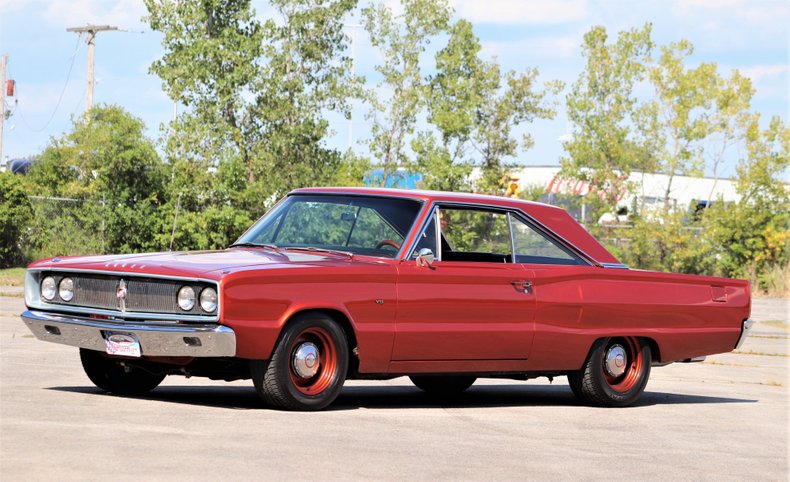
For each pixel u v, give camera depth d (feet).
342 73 119.34
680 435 25.94
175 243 117.70
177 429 21.35
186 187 115.65
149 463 17.71
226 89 114.21
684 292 33.68
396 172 123.44
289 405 25.32
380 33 120.16
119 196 118.93
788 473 21.15
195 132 113.91
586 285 31.19
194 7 113.60
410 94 119.44
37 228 119.75
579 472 19.84
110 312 25.35
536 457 21.18
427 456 20.38
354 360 26.96
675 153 136.36
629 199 140.56
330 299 25.73
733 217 143.23
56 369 32.96
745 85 136.98
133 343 24.89
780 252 142.51
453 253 28.96
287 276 25.08
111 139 119.44
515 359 29.71
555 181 146.10
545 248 30.96
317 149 119.96
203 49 112.98
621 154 134.00
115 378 27.89
